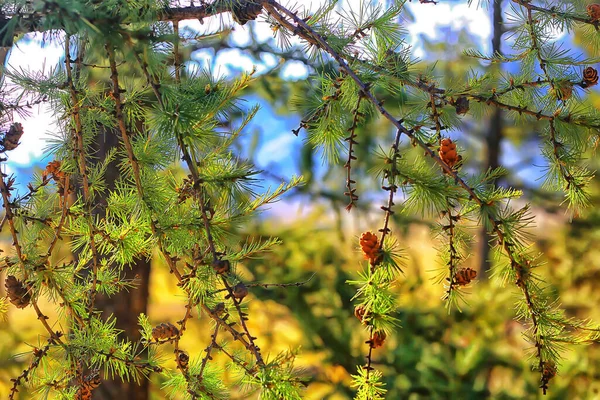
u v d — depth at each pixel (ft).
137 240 2.75
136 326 4.79
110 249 2.86
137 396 4.93
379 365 6.20
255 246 2.65
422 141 2.66
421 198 2.63
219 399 2.69
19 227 2.74
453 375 5.69
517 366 5.71
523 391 5.69
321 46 2.74
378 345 2.71
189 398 2.65
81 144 2.65
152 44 2.30
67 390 2.77
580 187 2.85
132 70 2.68
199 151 2.58
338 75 2.87
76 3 2.25
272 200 2.65
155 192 2.64
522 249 2.66
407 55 2.82
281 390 2.50
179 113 2.41
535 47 2.87
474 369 5.69
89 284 2.83
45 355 2.71
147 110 2.72
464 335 6.16
